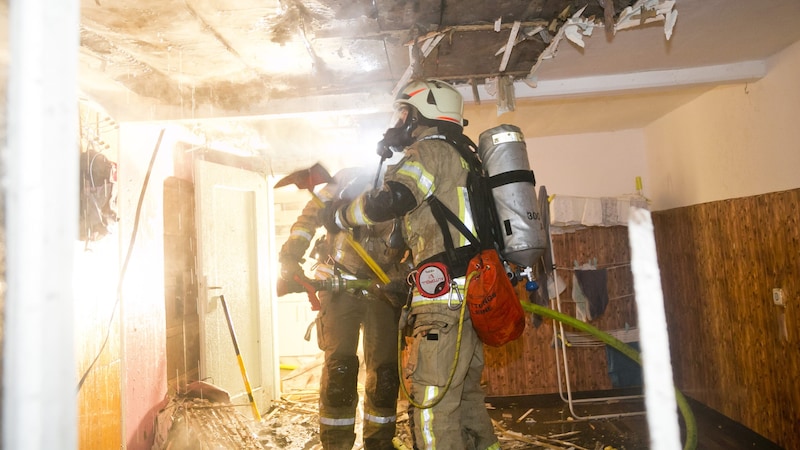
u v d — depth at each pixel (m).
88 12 2.08
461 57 2.76
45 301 0.69
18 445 0.68
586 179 5.50
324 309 2.67
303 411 4.43
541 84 3.35
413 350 1.83
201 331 3.83
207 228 3.93
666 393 4.30
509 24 2.36
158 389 3.30
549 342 4.83
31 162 0.70
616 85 3.35
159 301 3.38
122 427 2.90
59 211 0.71
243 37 2.37
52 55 0.72
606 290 4.66
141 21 2.17
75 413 0.73
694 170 4.42
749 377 3.66
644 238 4.84
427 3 2.13
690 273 4.48
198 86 3.03
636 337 4.75
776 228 3.27
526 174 1.89
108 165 2.68
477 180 1.85
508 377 4.82
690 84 3.36
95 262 2.71
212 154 4.30
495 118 4.65
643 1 2.22
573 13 2.28
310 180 2.38
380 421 2.57
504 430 3.88
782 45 3.04
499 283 1.71
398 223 2.10
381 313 2.62
